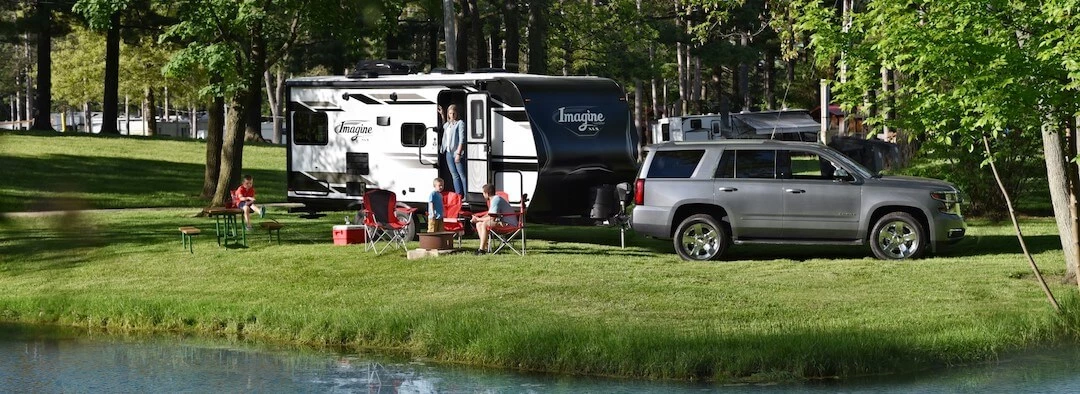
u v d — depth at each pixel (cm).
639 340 1875
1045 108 2158
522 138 3269
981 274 2645
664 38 8288
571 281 2602
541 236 3662
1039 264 2798
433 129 3419
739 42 9188
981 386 1688
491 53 9175
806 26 2538
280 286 2642
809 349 1806
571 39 7644
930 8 2177
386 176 3522
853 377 1778
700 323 2100
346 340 2155
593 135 3353
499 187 3322
